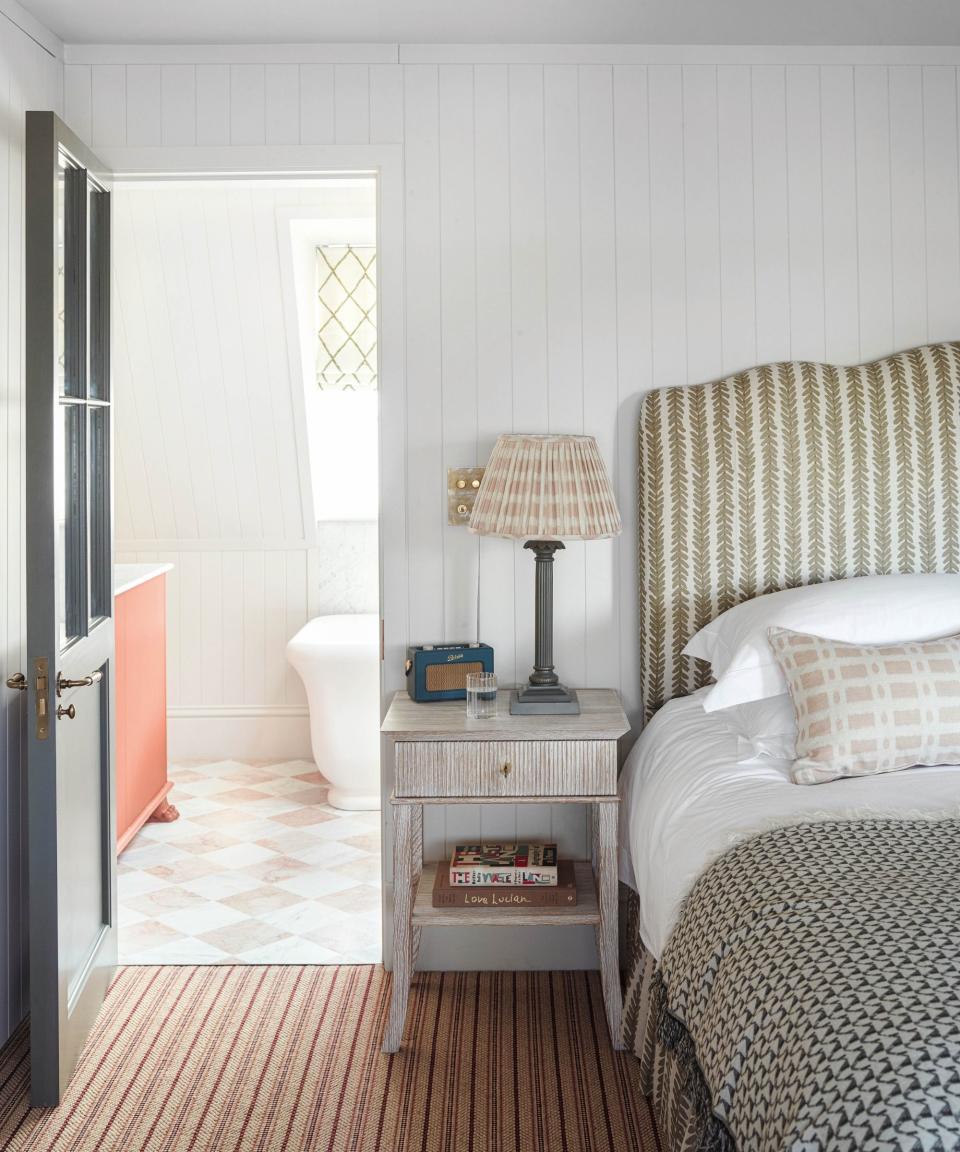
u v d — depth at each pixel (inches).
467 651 117.6
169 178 121.6
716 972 70.4
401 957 105.1
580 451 109.3
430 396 122.0
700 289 121.4
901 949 60.4
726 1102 62.6
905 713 93.4
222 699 205.6
